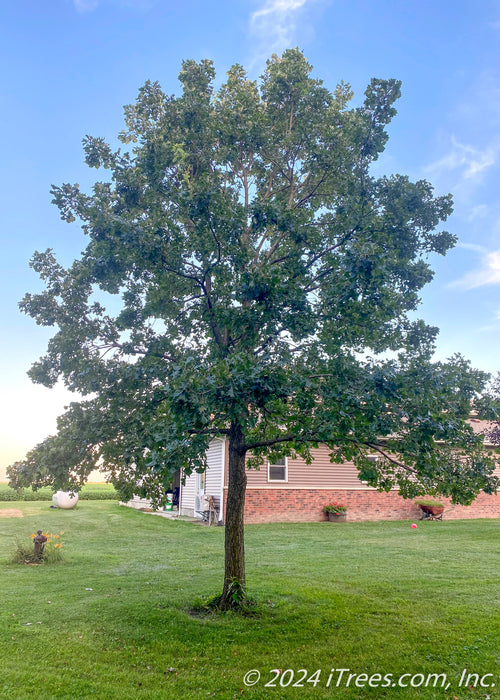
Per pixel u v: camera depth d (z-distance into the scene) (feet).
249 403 20.29
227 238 24.54
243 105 28.63
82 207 26.91
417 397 20.94
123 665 20.08
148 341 28.37
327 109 29.43
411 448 22.50
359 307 23.99
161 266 25.55
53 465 24.21
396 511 69.92
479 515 74.69
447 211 26.94
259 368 18.42
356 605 27.58
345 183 26.99
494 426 62.23
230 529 27.78
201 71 31.01
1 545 47.34
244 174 31.55
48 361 28.07
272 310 22.91
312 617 25.59
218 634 23.30
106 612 26.25
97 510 79.00
